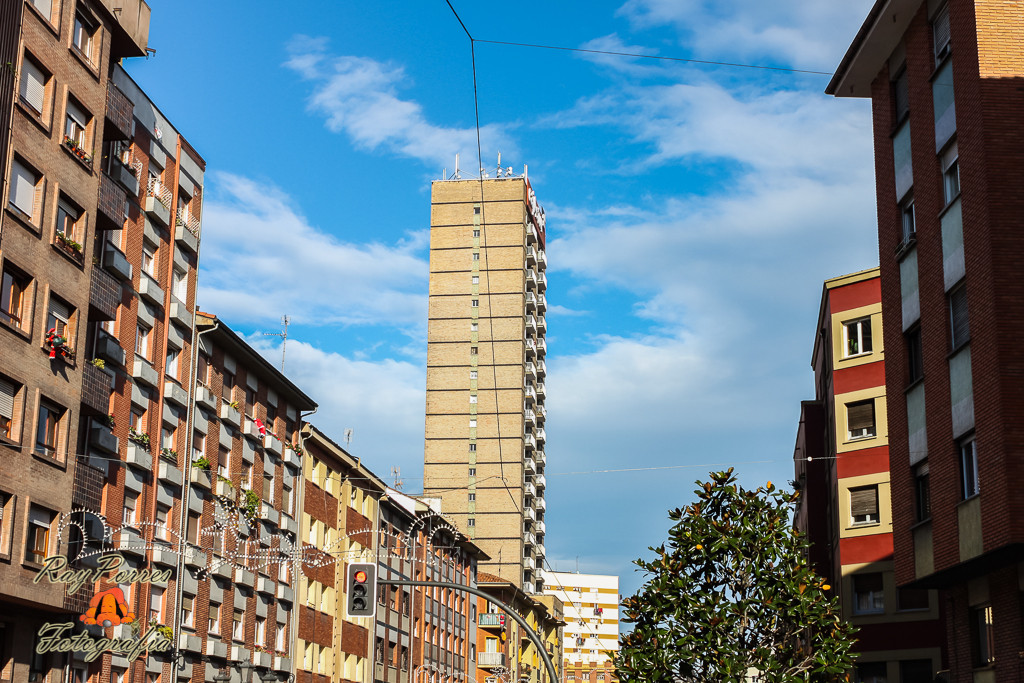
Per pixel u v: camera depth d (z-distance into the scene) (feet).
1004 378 79.61
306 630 182.19
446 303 401.90
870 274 149.79
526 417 400.67
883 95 110.93
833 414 152.05
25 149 103.76
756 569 77.71
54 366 107.24
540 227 439.63
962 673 93.81
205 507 147.95
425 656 247.91
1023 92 84.48
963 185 87.61
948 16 92.68
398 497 248.32
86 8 116.26
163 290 140.67
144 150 136.36
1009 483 77.92
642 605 78.74
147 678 131.13
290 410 181.57
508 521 379.76
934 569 91.97
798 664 75.41
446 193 411.13
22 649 104.17
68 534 108.06
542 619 370.12
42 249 106.11
